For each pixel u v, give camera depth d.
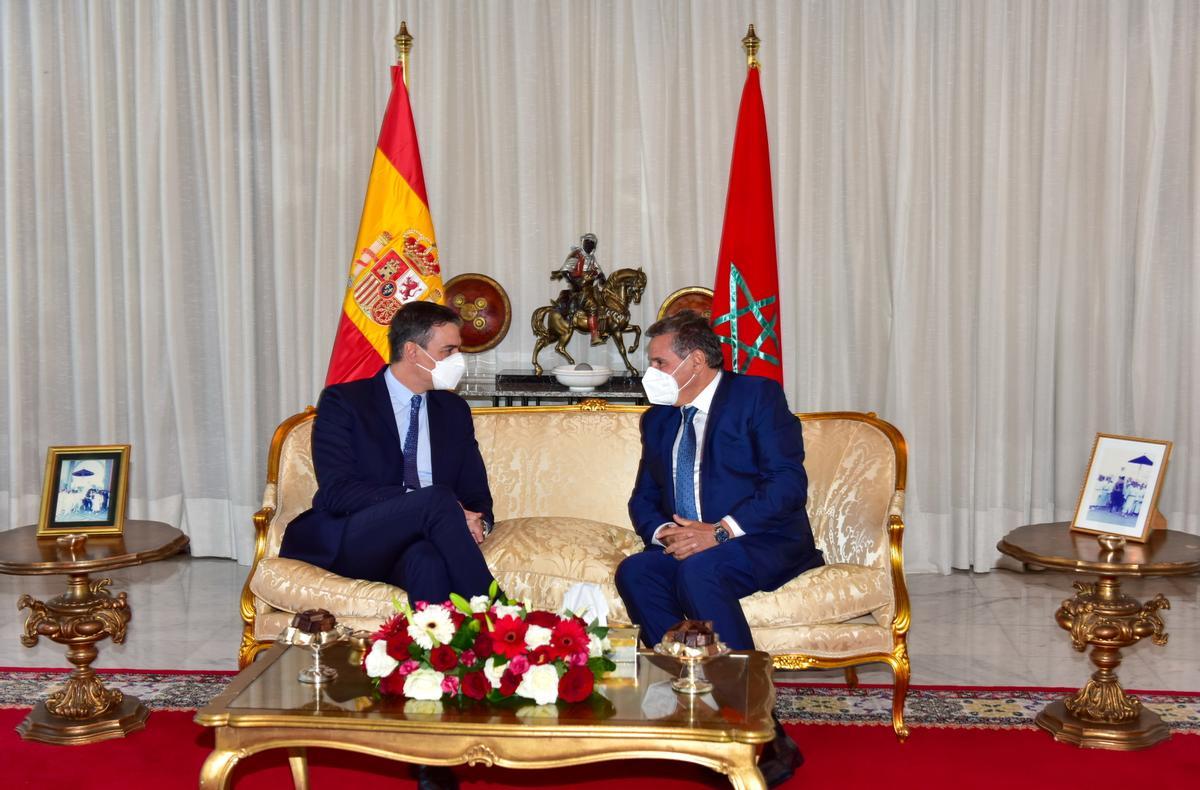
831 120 5.07
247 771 2.96
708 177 5.14
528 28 5.21
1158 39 4.94
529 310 5.33
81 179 5.29
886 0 5.00
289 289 5.24
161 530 3.36
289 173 5.20
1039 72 4.97
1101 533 3.24
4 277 5.30
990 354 5.09
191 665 3.84
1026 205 5.00
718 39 5.09
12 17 5.20
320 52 5.18
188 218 5.29
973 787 2.81
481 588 2.98
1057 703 3.31
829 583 3.09
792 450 3.23
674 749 2.11
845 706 3.44
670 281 5.19
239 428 5.29
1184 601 4.67
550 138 5.23
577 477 3.75
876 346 5.11
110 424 5.36
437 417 3.48
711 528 3.14
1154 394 5.05
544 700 2.18
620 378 5.13
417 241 4.56
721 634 2.91
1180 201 4.99
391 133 4.58
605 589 3.21
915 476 5.15
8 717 3.29
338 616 3.04
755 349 4.54
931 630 4.30
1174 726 3.23
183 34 5.20
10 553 3.06
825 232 5.10
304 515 3.34
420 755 2.15
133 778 2.87
